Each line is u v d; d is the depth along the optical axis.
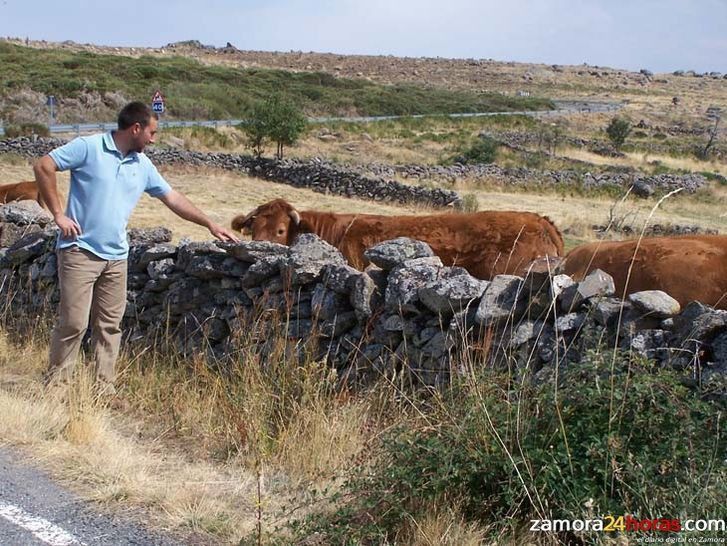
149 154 33.50
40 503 4.48
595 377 4.23
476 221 7.90
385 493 4.21
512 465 4.07
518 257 7.66
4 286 8.94
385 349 6.00
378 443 4.84
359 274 6.18
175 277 7.51
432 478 4.22
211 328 7.12
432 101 84.62
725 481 3.76
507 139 56.16
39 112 50.91
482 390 4.59
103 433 5.49
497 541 3.98
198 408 5.96
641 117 85.94
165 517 4.39
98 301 6.55
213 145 41.97
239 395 5.79
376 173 35.34
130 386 6.57
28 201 10.05
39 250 8.68
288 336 6.44
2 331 8.01
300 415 5.40
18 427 5.46
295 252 6.71
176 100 60.34
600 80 142.25
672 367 4.50
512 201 31.98
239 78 77.50
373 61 148.62
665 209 32.94
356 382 6.04
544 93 117.88
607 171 44.66
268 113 38.78
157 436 5.72
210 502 4.56
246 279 6.85
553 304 4.99
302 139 47.69
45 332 7.82
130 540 4.12
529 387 4.54
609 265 6.48
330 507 4.45
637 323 4.82
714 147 64.62
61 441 5.34
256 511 4.50
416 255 6.20
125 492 4.62
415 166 36.72
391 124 59.31
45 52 77.88
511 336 5.23
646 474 3.86
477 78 135.12
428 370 5.66
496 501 4.20
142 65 73.50
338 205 29.25
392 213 28.11
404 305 5.82
